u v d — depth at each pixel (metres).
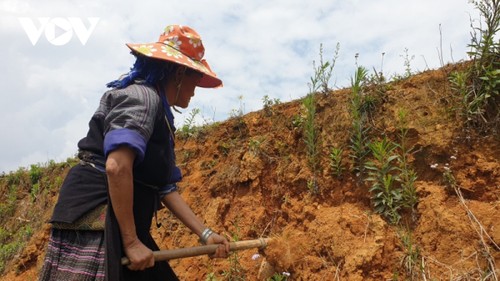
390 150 3.95
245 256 4.48
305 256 3.93
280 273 3.94
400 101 4.21
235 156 5.52
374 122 4.22
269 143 5.11
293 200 4.54
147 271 2.72
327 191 4.30
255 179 5.03
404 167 3.86
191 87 2.76
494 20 3.83
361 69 4.46
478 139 3.73
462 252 3.32
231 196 5.22
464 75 3.88
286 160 4.83
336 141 4.39
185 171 6.23
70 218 2.35
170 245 5.43
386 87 4.39
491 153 3.66
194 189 5.76
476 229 3.35
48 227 7.24
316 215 4.20
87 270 2.30
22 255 7.20
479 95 3.80
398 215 3.77
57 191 9.18
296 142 4.86
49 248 2.40
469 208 3.50
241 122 5.86
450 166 3.74
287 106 5.38
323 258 3.85
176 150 6.64
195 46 2.74
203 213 5.41
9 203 9.93
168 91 2.65
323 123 4.59
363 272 3.53
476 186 3.59
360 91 4.46
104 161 2.47
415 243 3.59
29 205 9.53
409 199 3.78
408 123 4.03
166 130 2.51
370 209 3.96
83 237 2.39
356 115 4.27
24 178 10.43
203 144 6.35
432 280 3.31
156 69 2.56
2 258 8.00
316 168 4.47
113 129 2.27
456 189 3.64
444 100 4.01
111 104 2.41
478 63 3.84
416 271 3.40
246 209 4.92
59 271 2.34
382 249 3.58
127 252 2.33
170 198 3.03
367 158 4.14
